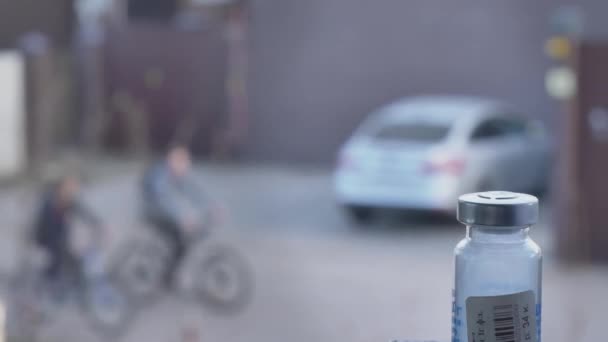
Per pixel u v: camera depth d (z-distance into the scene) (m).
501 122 15.94
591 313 9.38
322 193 18.50
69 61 24.28
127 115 24.05
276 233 14.27
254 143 22.86
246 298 9.93
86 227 13.97
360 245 13.37
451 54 21.00
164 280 10.02
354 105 21.84
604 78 11.77
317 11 22.00
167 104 23.95
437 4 21.03
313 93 22.20
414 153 14.27
